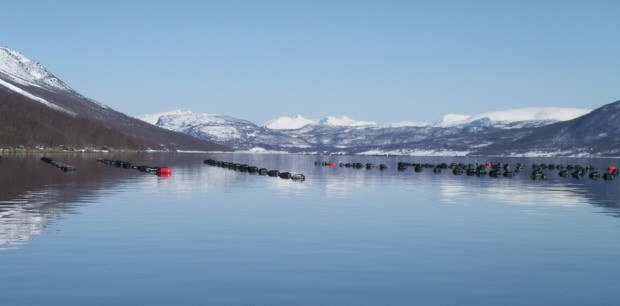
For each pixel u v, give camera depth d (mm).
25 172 93188
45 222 38656
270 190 71438
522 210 50500
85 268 25969
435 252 30531
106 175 93312
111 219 40812
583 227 39938
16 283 23484
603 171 154500
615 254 30375
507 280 24922
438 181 96750
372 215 45906
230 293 22531
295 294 22516
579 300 22203
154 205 50562
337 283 24125
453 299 22125
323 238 34406
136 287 23141
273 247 31375
